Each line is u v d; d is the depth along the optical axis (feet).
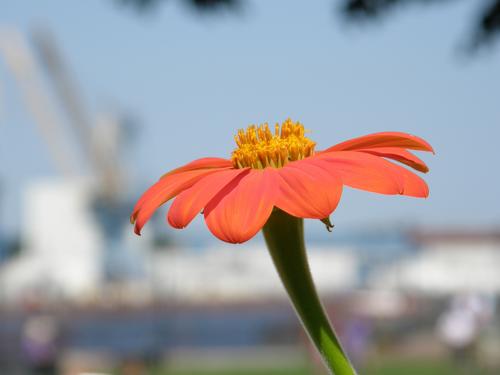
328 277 144.87
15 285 144.15
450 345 38.47
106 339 103.04
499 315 43.98
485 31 12.36
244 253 145.07
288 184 3.66
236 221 3.54
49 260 151.94
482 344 38.04
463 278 143.95
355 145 4.28
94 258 150.92
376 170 3.75
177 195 4.05
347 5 12.50
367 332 42.45
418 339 83.56
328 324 3.86
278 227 3.93
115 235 150.92
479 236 147.13
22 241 158.81
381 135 4.22
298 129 4.49
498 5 12.14
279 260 3.93
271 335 107.76
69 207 154.20
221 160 4.46
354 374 3.78
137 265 148.87
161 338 107.76
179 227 3.72
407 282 143.33
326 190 3.57
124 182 155.02
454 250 145.38
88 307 117.60
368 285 143.33
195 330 110.73
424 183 3.80
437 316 95.25
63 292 144.66
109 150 159.63
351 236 147.23
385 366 54.65
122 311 114.52
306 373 50.70
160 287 143.54
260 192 3.65
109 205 151.74
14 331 95.14
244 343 105.81
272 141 4.43
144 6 12.17
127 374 54.90
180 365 67.67
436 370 47.52
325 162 3.86
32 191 155.94
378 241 145.69
